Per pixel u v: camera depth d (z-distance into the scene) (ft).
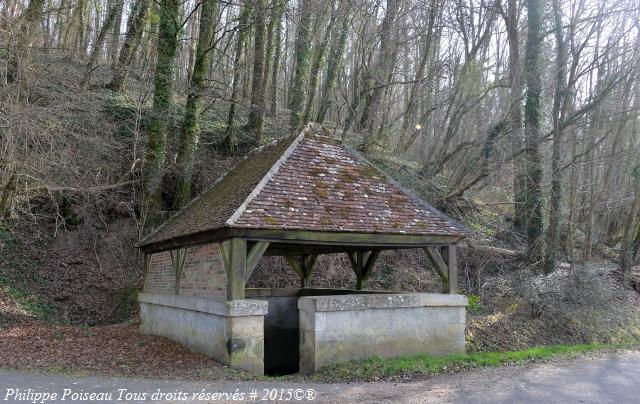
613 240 82.23
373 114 70.33
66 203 56.59
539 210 54.75
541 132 55.21
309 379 25.67
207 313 29.76
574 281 51.31
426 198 60.23
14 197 49.78
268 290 40.65
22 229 53.72
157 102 49.37
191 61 75.51
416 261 59.26
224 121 73.36
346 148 35.60
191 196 57.88
